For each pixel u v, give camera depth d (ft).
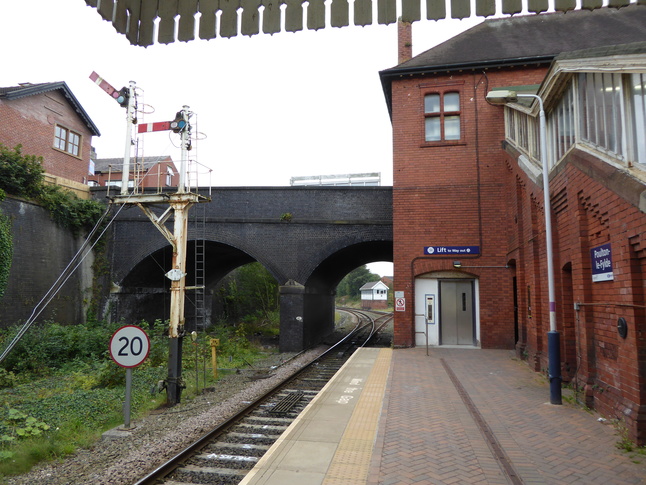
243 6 8.67
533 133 37.40
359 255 80.74
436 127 54.08
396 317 51.75
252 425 26.61
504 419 22.58
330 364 51.88
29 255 55.16
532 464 16.70
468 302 51.96
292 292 61.26
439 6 8.13
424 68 53.01
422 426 21.48
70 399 33.30
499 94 29.73
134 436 25.23
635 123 19.43
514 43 56.54
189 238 63.62
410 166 53.31
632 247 19.52
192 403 33.32
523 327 42.80
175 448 22.74
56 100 79.92
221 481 18.74
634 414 18.93
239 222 63.10
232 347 60.08
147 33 8.87
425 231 52.21
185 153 36.01
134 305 68.49
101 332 55.06
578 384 25.73
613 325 21.79
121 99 35.96
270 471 16.31
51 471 20.56
